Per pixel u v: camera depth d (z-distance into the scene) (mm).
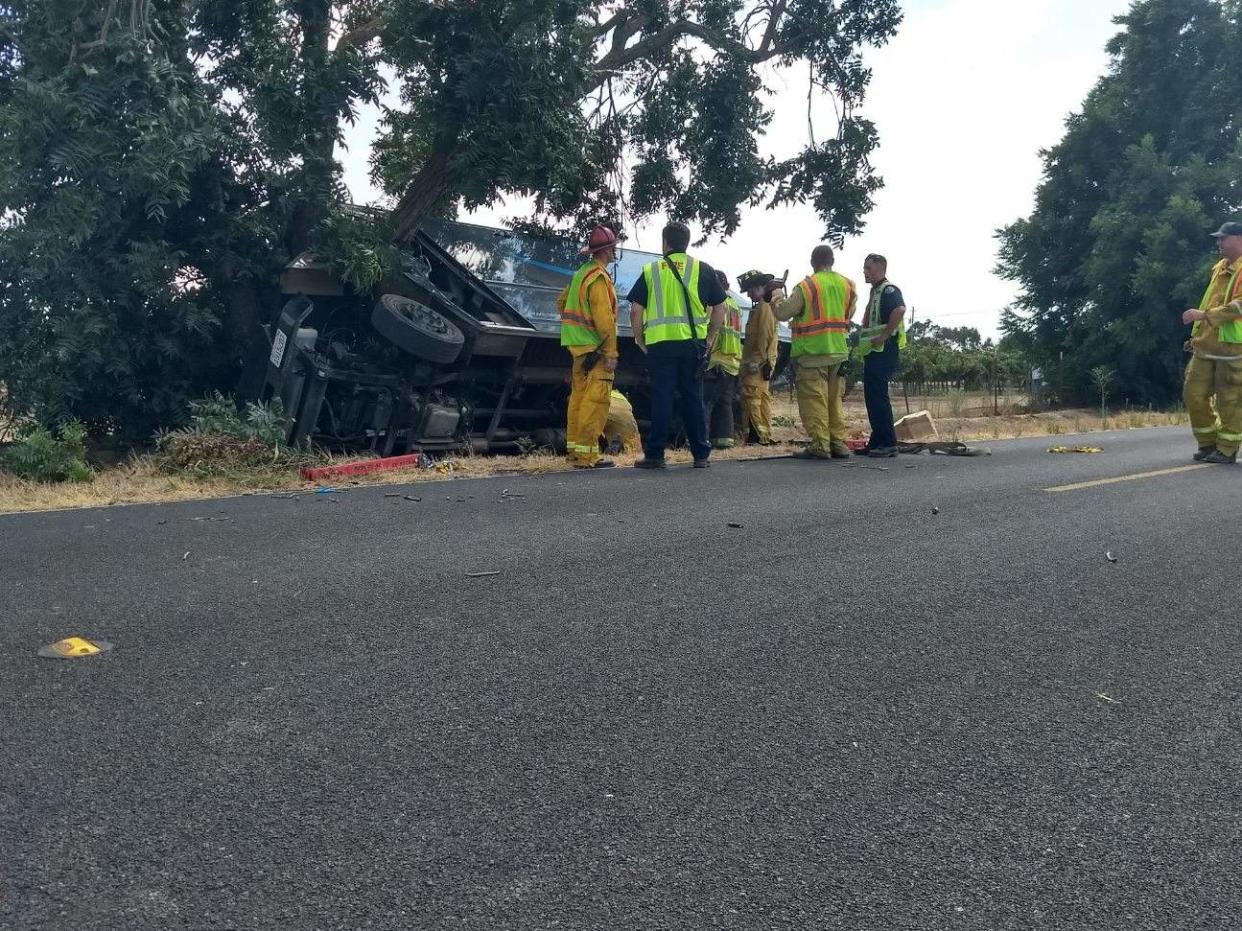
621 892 1763
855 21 15695
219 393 10547
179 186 9664
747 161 15445
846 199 16062
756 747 2410
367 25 13023
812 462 9383
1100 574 4309
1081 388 30375
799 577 4145
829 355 9570
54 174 9656
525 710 2611
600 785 2184
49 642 3123
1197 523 5602
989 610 3695
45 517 5574
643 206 16031
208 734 2412
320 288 10469
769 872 1842
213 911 1672
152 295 10203
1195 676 3014
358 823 1988
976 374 38250
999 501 6367
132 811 2016
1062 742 2488
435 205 12180
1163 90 30516
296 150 10906
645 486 7113
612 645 3176
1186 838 2012
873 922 1688
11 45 10531
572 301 8570
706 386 11648
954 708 2703
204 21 11070
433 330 9484
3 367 9758
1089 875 1859
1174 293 27000
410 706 2621
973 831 2020
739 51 14898
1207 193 28328
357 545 4715
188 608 3537
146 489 6938
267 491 6973
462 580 4012
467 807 2068
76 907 1674
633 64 15594
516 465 8680
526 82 11320
